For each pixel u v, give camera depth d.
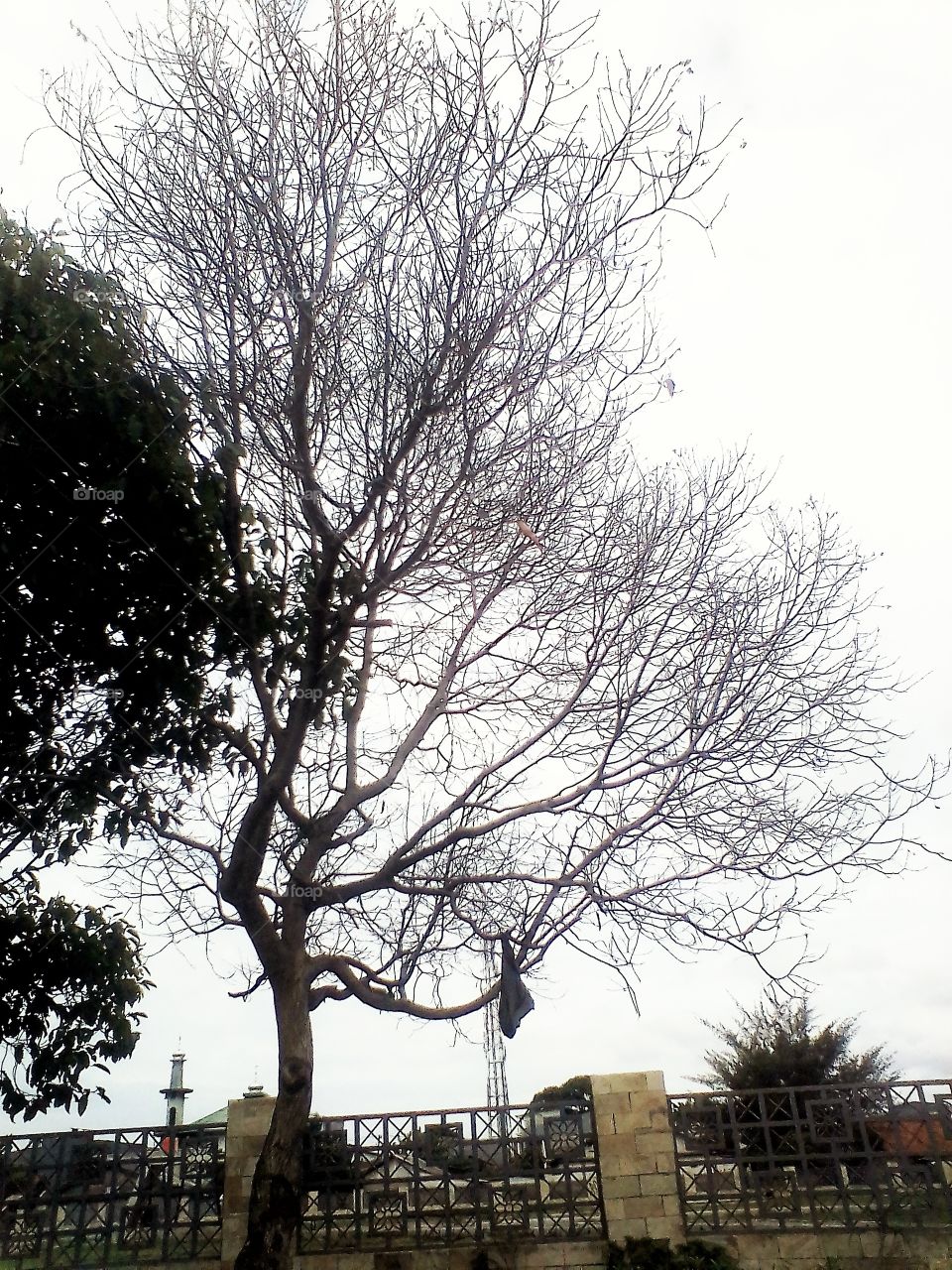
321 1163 10.27
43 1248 9.91
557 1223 9.88
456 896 9.52
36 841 8.91
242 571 9.43
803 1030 18.86
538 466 9.89
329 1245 9.91
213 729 9.48
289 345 9.20
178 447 8.82
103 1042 9.05
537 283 9.16
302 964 9.10
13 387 7.79
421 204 9.05
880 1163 9.63
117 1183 10.27
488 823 9.74
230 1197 10.03
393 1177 10.17
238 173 9.15
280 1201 8.26
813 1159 9.76
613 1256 9.45
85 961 8.95
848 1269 9.13
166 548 8.70
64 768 8.84
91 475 8.38
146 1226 10.03
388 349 9.05
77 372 8.20
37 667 8.60
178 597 8.89
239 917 9.21
